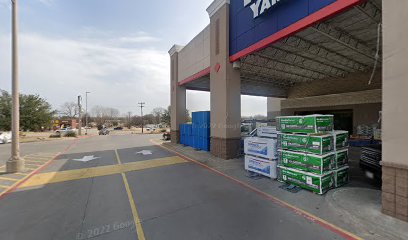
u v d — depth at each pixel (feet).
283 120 22.97
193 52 49.96
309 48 38.93
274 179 23.93
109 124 296.71
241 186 22.44
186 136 56.29
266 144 24.61
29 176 27.73
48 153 48.65
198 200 18.78
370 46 37.86
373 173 21.54
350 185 21.77
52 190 22.03
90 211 16.80
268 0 26.76
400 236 12.05
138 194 20.52
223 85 36.29
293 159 21.56
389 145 14.02
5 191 21.79
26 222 15.10
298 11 24.06
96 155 44.70
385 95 14.19
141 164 34.73
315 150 19.61
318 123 20.17
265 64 47.52
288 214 15.76
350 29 30.99
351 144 53.72
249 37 31.68
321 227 13.82
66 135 109.70
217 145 38.17
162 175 27.53
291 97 79.92
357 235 12.76
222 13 36.60
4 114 101.76
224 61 36.01
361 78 59.47
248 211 16.42
